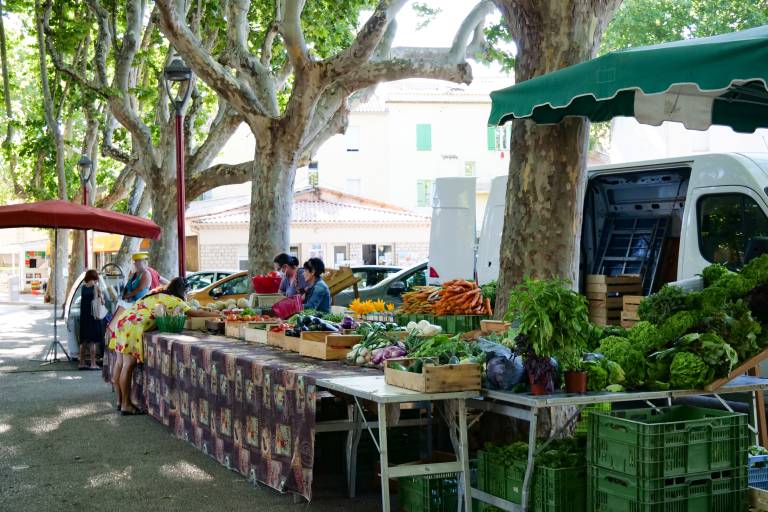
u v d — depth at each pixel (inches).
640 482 197.3
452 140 1830.7
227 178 903.1
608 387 220.5
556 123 298.7
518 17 309.9
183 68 630.5
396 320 410.0
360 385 233.6
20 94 1482.5
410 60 705.0
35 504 280.2
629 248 479.8
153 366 420.2
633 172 458.0
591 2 302.8
